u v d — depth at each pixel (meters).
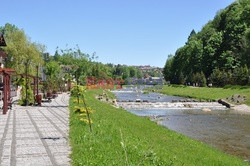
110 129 17.61
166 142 18.50
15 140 14.37
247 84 88.31
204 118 40.12
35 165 10.06
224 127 32.03
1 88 44.16
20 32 70.94
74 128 17.31
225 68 112.94
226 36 127.56
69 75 74.88
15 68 67.25
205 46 133.38
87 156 10.79
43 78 92.44
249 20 123.88
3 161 10.54
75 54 86.12
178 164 11.73
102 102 50.03
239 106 55.84
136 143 13.94
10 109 30.59
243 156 19.41
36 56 70.50
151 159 10.83
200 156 15.74
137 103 57.19
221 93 73.69
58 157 11.15
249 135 27.12
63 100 46.38
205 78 116.00
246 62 106.44
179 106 56.34
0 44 52.34
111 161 10.21
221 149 21.42
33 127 18.64
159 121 36.34
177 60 154.75
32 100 36.81
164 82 196.00
